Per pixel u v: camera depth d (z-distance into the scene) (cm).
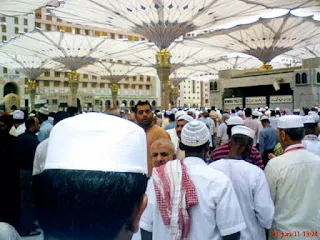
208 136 275
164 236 249
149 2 2400
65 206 86
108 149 93
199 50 4716
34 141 601
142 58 5050
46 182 89
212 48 4334
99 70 6031
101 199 87
